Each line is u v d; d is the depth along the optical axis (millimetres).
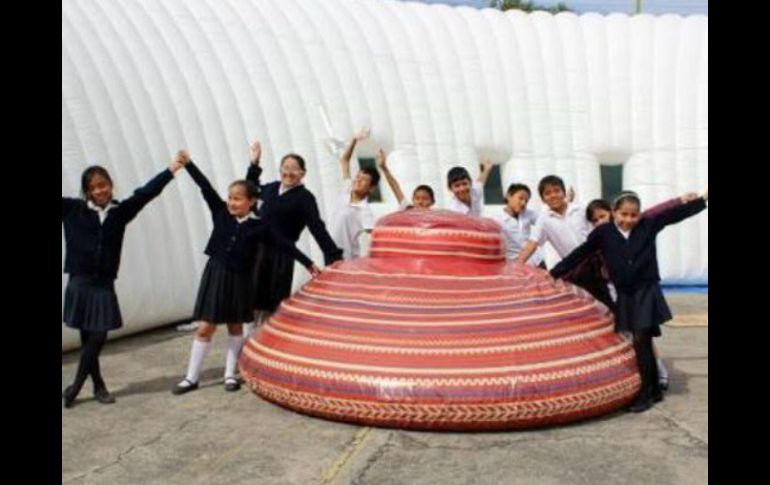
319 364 4227
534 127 9445
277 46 8289
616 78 9734
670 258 9586
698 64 9852
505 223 6223
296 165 5402
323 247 5422
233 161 7422
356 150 8508
